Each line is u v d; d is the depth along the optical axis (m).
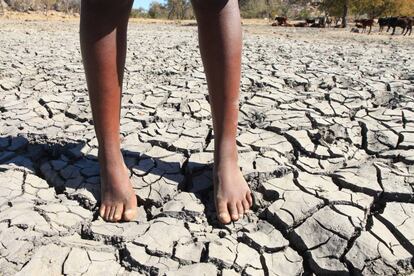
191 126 2.95
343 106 3.46
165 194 2.14
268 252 1.85
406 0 28.47
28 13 35.97
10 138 2.76
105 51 1.79
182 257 1.78
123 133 2.83
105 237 1.87
